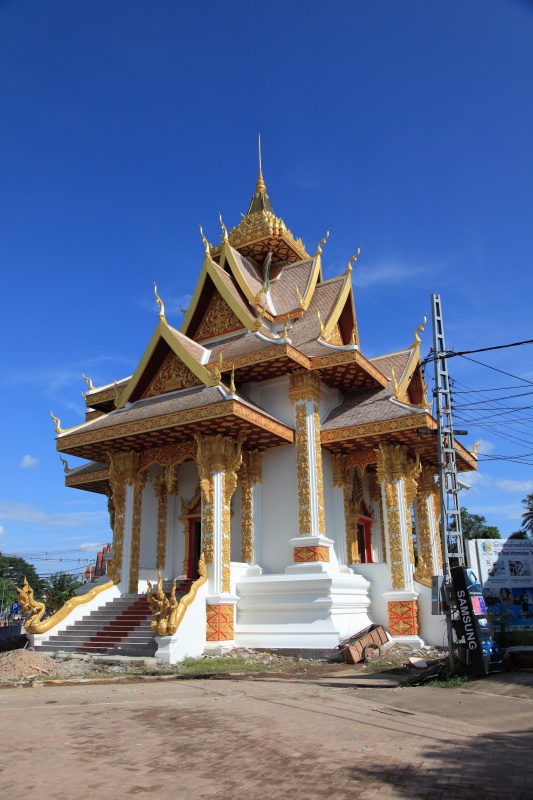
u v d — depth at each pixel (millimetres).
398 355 26156
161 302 22969
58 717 9266
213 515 19391
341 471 22922
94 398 27156
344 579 19375
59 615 19422
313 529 20469
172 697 11219
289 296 27438
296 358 21141
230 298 24656
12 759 6840
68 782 5973
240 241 30266
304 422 21688
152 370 22922
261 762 6688
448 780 5984
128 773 6289
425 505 25750
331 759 6793
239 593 19922
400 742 7582
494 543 23109
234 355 22391
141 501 22328
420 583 20469
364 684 12992
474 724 8625
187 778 6102
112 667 15750
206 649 18078
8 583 73125
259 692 11805
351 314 26969
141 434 20250
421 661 15977
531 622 21875
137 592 21312
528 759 6730
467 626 13031
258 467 22172
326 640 17906
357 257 27391
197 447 20141
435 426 20859
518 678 12453
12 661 14867
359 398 23812
